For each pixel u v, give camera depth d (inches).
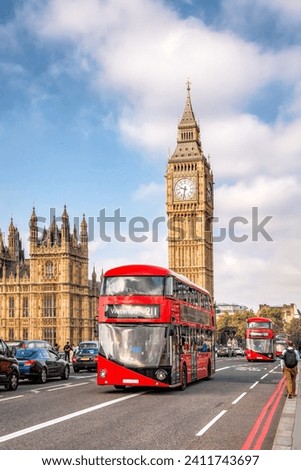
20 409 1025.5
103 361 1331.2
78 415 944.9
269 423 883.4
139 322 1334.9
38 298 5536.4
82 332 5708.7
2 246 5964.6
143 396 1283.2
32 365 1679.4
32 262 5565.9
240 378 1930.4
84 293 5753.0
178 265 6958.7
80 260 5757.9
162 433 776.9
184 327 1481.3
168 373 1315.2
